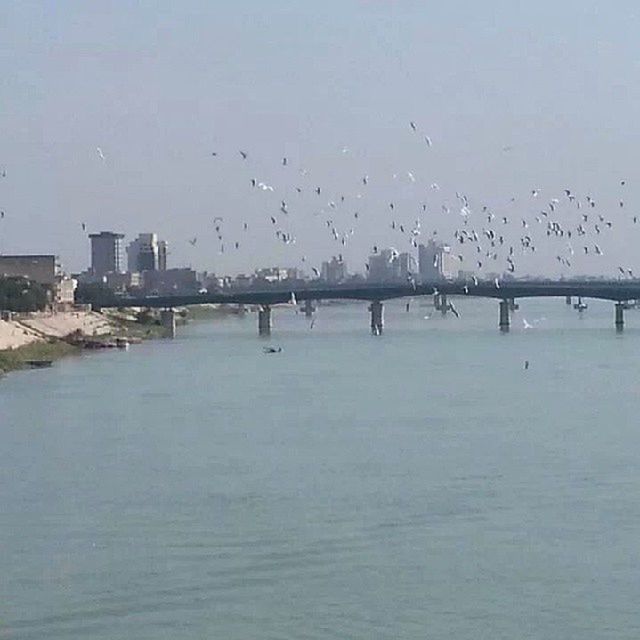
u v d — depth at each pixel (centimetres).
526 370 13438
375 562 5053
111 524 5697
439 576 4881
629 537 5394
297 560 5088
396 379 12488
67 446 7981
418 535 5444
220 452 7631
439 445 7794
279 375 13125
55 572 4978
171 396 10994
